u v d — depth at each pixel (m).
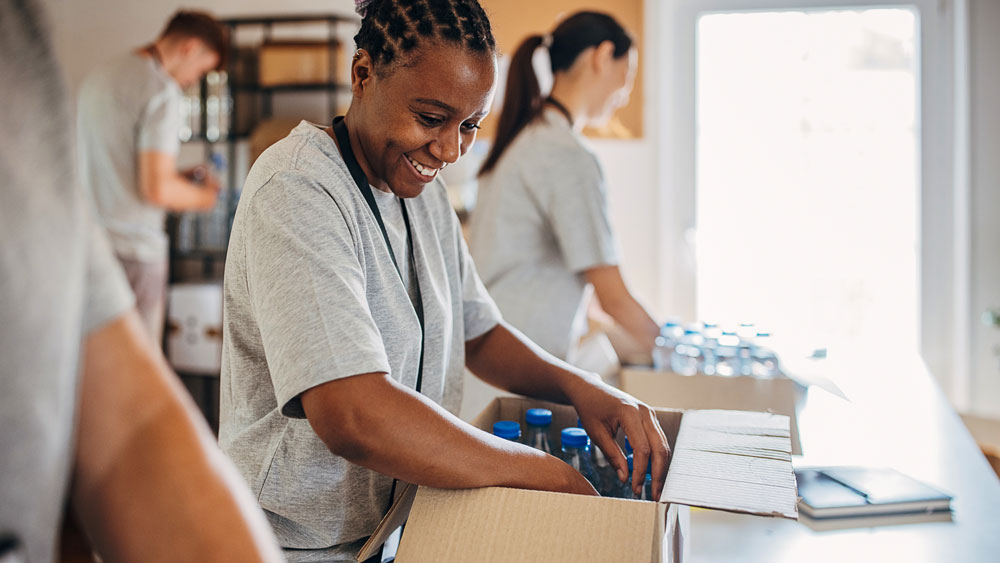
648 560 0.73
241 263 0.94
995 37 3.35
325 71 3.67
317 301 0.84
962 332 3.48
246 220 0.92
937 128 3.50
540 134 1.90
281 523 0.99
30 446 0.40
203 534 0.54
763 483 0.82
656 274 3.65
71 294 0.43
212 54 3.04
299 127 0.99
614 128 3.59
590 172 1.87
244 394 0.99
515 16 3.54
